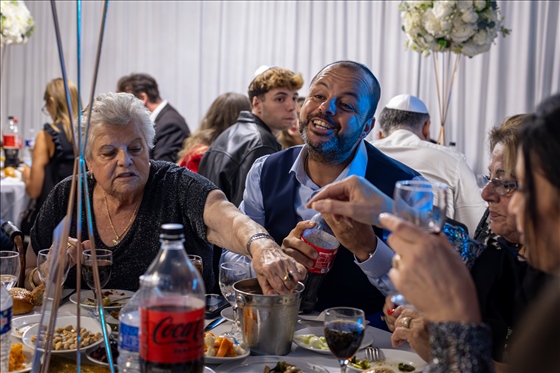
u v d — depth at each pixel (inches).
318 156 83.4
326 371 57.9
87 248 71.6
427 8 145.9
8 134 215.0
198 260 73.0
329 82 81.8
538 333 31.8
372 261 72.3
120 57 268.1
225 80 254.4
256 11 246.1
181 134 198.1
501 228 65.3
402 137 133.3
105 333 51.8
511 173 64.2
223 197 83.4
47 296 48.6
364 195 51.1
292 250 71.1
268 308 61.0
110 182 79.5
